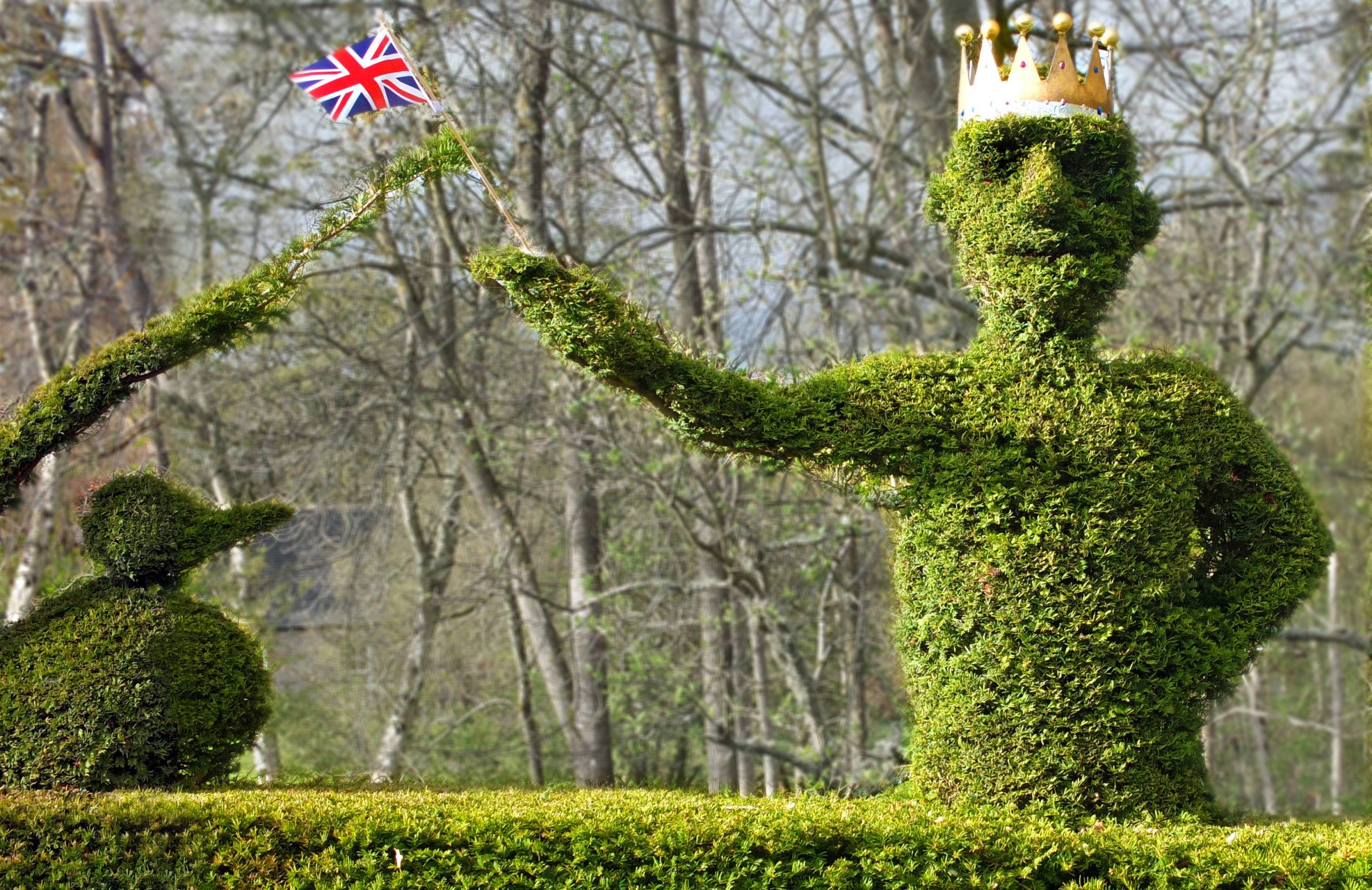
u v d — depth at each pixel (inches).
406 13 409.1
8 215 494.0
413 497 475.8
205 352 208.8
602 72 407.8
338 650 502.6
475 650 532.7
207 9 452.4
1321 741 573.9
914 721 208.4
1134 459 186.2
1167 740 187.8
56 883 171.6
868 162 407.8
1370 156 315.9
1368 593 291.7
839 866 167.8
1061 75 192.9
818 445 191.0
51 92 526.3
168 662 201.9
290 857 171.8
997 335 195.8
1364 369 327.6
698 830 171.0
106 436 463.8
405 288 440.8
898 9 414.9
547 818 173.6
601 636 442.6
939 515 189.5
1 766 192.2
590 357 185.2
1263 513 195.3
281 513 220.1
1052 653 184.5
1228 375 434.0
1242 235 437.7
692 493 412.5
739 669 466.3
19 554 418.0
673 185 423.5
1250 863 165.5
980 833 170.4
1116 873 166.4
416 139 401.1
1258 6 377.7
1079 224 189.0
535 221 397.7
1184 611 189.5
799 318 390.0
